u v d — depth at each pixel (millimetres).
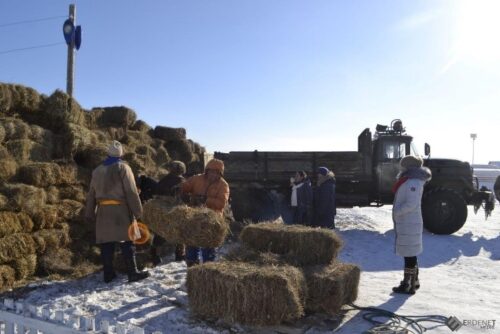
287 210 10836
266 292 3619
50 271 5328
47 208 5480
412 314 4402
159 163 9109
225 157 11094
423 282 5754
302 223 9578
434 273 6324
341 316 4305
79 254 5863
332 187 9406
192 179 5609
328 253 4691
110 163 5234
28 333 3311
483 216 15211
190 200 5488
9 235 4906
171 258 6566
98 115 8023
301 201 9555
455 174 11086
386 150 11219
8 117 5961
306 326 4023
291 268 3982
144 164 7512
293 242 4719
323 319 4207
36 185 5516
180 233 4793
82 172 6406
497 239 9555
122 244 5258
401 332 3822
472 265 6926
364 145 10875
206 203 5438
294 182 9766
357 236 9875
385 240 9367
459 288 5426
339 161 10891
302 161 10930
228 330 3863
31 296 4617
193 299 3936
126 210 5188
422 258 7500
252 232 4965
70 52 9758
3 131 5527
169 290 4918
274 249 4816
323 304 4125
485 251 8188
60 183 5949
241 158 11023
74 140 6359
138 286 5051
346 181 10945
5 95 5898
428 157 11055
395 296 5051
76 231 5996
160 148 9227
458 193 10406
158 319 4090
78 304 4438
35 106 6426
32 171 5496
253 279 3652
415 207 5043
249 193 10852
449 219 10117
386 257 7512
